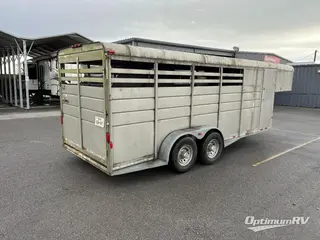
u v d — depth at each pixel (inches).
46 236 96.2
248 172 172.1
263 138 280.2
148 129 147.9
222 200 129.5
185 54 156.6
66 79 163.8
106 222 106.9
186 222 108.2
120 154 136.7
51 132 287.3
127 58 128.2
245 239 97.4
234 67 193.0
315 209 122.0
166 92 152.6
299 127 352.5
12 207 117.8
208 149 184.1
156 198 130.4
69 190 138.0
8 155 199.0
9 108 506.0
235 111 205.6
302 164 190.7
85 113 148.5
